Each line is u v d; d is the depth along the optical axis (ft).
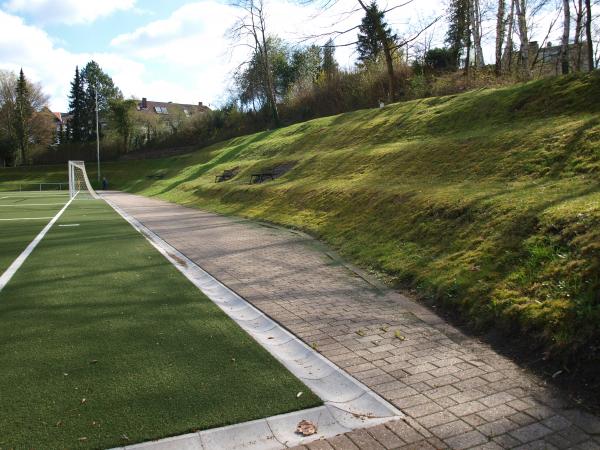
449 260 22.52
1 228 47.16
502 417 11.32
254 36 149.69
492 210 24.91
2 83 224.53
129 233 43.37
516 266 18.89
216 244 36.83
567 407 11.60
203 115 205.16
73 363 14.40
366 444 10.42
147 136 219.41
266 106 170.60
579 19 74.23
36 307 20.20
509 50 83.51
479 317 17.30
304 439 10.64
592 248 16.76
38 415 11.36
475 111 52.65
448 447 10.25
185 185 105.70
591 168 27.22
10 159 227.40
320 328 17.79
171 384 12.99
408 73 106.83
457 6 89.04
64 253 32.81
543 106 43.93
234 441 10.52
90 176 186.39
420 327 17.62
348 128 76.84
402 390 12.78
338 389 13.01
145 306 20.40
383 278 24.59
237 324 18.11
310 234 38.93
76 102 252.42
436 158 42.34
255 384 13.03
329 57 150.10
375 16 77.97
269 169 78.02
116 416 11.30
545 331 14.55
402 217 31.32
